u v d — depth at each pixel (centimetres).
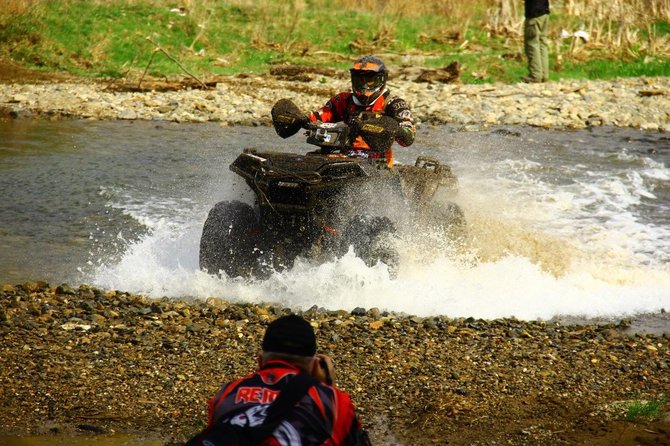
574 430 886
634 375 1032
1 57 4012
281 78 4031
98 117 3089
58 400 941
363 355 1075
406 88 3838
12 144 2533
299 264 1348
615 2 5231
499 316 1258
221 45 4575
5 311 1194
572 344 1131
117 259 1499
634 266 1552
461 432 883
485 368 1044
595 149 2755
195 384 991
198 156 2441
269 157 1348
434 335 1144
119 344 1097
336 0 5456
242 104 3356
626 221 1877
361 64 1440
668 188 2230
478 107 3462
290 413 532
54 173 2156
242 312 1216
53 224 1709
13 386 969
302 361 571
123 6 4681
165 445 852
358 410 930
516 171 2375
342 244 1328
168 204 1888
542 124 3198
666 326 1233
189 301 1291
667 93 3791
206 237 1341
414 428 892
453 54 4675
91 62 4103
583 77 4419
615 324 1229
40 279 1381
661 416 915
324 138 1412
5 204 1845
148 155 2431
